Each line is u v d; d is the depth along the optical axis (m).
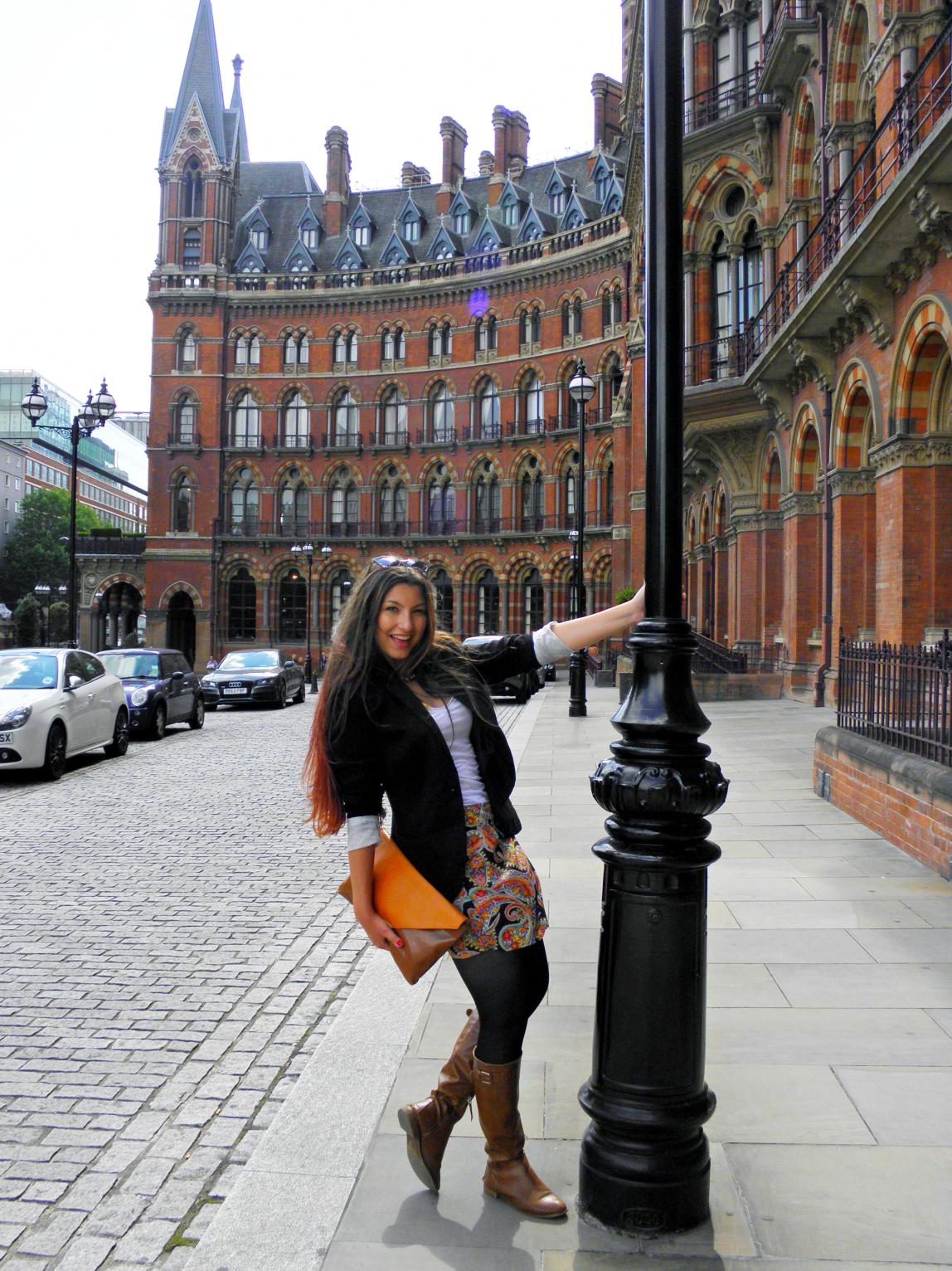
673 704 2.77
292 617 55.47
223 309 55.88
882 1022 4.14
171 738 18.14
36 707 12.41
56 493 103.62
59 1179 3.19
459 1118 2.95
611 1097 2.75
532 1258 2.60
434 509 54.03
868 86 16.11
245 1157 3.34
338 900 6.76
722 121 22.22
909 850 7.12
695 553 33.72
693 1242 2.65
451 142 56.81
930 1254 2.60
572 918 5.69
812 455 19.84
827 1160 3.07
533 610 50.94
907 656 7.67
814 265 17.31
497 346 52.19
